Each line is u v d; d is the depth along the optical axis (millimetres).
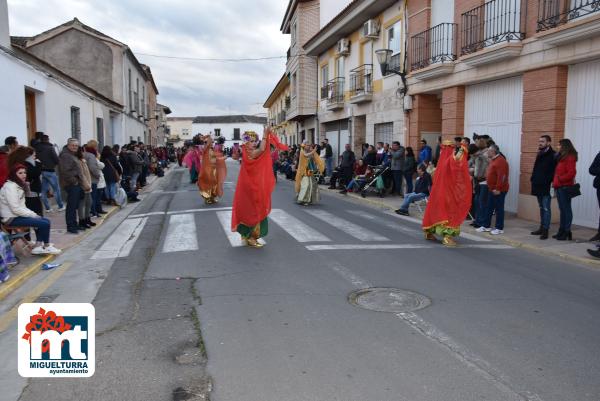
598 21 8852
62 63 25469
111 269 6891
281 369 3812
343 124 23953
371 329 4617
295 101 29500
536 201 10922
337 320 4848
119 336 4492
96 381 3662
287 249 8016
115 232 9844
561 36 9711
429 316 4973
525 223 10750
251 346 4242
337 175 19141
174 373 3771
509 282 6281
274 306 5266
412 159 15219
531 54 10836
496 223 9688
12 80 10344
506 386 3551
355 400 3348
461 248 8383
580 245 8438
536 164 9094
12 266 6734
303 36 28172
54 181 11766
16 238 7195
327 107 24234
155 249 8156
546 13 10430
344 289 5863
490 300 5512
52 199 13023
